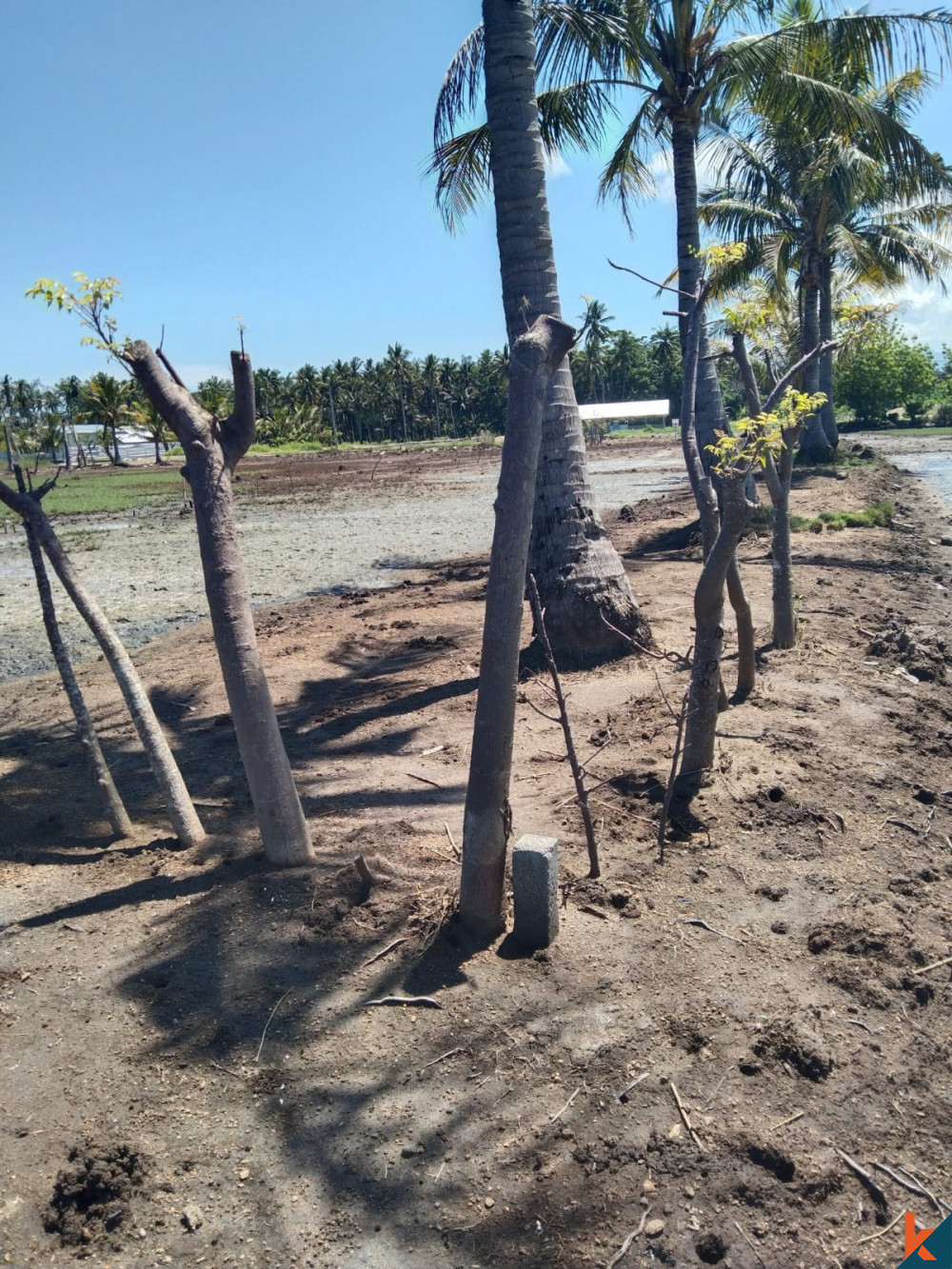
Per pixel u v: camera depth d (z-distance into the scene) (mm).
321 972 3826
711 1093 3160
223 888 4465
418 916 4129
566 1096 3160
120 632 11836
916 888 4453
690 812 4996
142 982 3826
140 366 4223
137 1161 2932
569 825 5000
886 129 12891
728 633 8711
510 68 6734
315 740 6918
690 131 11664
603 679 7617
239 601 4434
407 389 116938
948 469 30797
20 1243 2715
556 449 7898
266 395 108750
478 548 18188
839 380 64875
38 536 4887
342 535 21406
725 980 3711
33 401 100438
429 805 5484
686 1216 2740
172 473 60062
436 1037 3436
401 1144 2988
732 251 5926
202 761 6629
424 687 8047
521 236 6914
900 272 26266
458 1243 2666
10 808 5855
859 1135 3023
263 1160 2957
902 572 13000
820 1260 2611
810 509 18781
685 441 6316
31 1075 3350
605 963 3809
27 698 8836
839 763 5727
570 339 3762
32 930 4281
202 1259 2648
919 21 11227
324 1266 2613
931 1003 3666
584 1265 2594
